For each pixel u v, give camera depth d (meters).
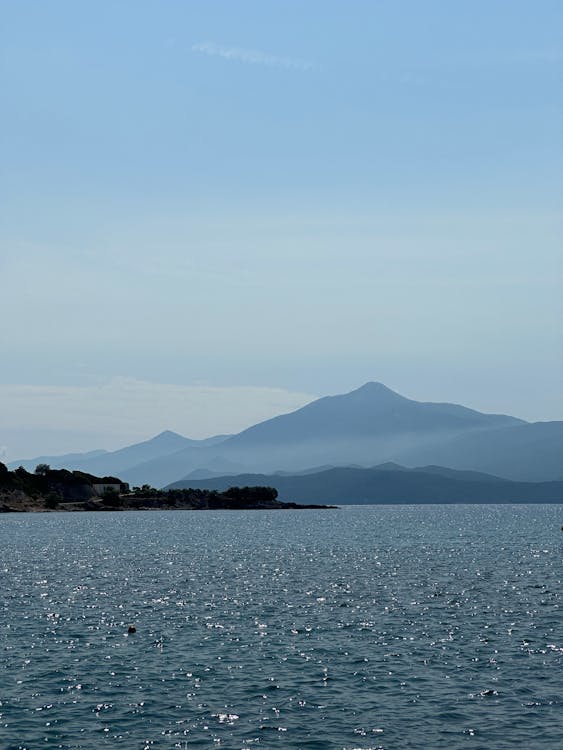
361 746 50.31
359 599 105.88
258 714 56.22
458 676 65.56
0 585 122.38
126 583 124.81
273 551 191.25
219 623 88.38
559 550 193.12
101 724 54.22
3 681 64.06
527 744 50.53
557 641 78.12
